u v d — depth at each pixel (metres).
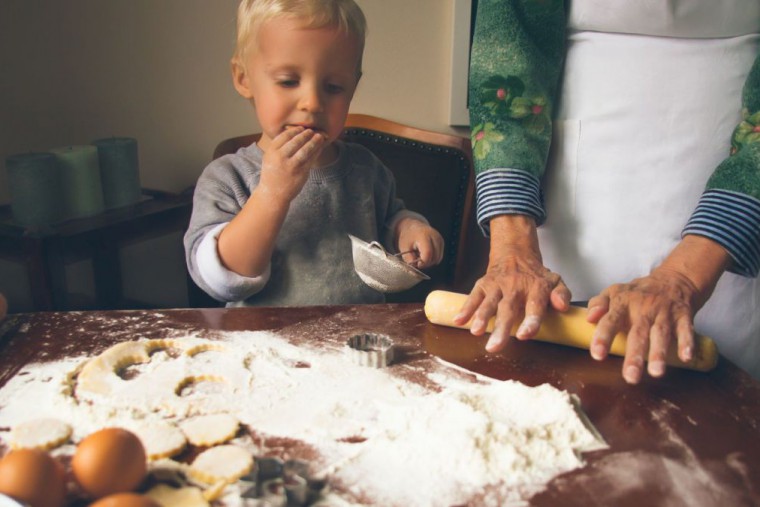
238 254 1.27
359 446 0.75
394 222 1.56
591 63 1.21
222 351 0.97
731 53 1.17
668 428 0.80
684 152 1.19
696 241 1.01
